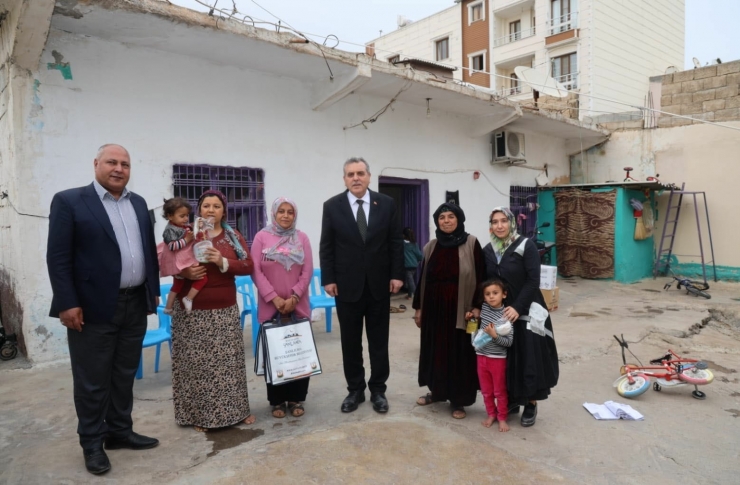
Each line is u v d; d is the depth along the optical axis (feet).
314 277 21.59
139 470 9.32
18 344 16.84
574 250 36.32
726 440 10.94
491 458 9.89
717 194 35.22
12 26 14.47
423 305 12.29
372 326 12.33
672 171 37.11
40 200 15.89
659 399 13.51
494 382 11.13
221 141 20.13
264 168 21.45
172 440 10.59
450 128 30.42
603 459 9.97
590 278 35.65
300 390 11.91
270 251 11.36
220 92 20.04
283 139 22.09
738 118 34.17
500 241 11.51
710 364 16.88
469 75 79.61
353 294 11.88
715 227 35.42
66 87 16.33
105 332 9.30
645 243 37.09
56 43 16.08
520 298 10.87
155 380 14.65
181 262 10.33
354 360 12.34
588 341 19.26
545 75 37.01
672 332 21.11
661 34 72.38
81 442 9.36
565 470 9.51
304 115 22.81
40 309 15.99
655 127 37.70
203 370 10.81
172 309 11.03
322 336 19.97
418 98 26.66
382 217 12.03
